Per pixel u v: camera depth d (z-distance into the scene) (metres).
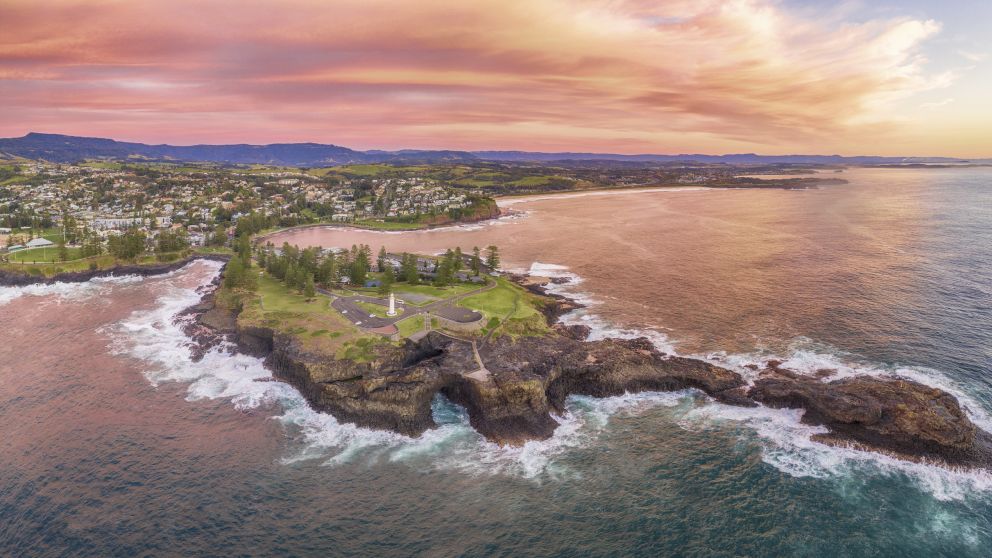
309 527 68.00
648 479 77.12
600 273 185.50
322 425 92.12
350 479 77.69
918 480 75.25
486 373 98.06
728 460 80.94
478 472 79.38
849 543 64.88
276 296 147.75
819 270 179.50
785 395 93.81
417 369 99.88
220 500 72.75
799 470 78.19
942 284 156.75
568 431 89.75
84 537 65.81
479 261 181.25
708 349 116.62
